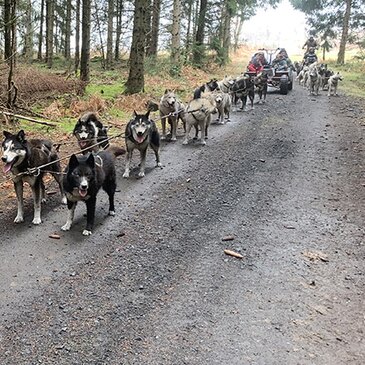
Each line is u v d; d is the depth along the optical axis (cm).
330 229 604
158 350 359
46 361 344
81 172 549
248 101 1633
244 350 363
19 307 414
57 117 1162
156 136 841
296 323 402
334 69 2905
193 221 617
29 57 2098
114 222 613
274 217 636
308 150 992
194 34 2586
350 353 366
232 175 816
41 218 620
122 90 1489
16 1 1265
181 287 454
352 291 459
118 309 412
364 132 1159
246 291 450
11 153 566
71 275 471
